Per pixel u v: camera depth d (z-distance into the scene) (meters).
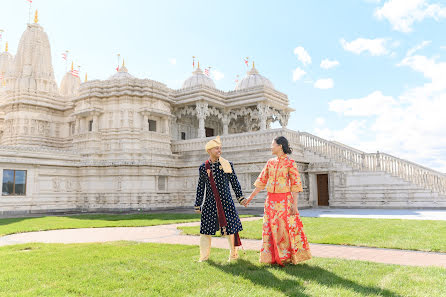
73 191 28.22
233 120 42.25
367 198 25.05
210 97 34.66
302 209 24.31
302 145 28.33
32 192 25.05
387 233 10.19
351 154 26.19
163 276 5.35
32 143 33.72
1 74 45.94
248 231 11.10
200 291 4.59
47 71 36.69
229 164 6.70
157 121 32.62
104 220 16.75
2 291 4.67
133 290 4.65
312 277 5.22
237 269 5.77
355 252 7.47
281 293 4.44
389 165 24.95
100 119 30.97
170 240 9.72
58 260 6.65
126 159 28.81
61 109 35.94
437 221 13.77
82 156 29.20
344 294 4.34
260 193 25.70
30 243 9.20
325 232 10.62
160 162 29.27
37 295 4.46
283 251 6.08
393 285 4.71
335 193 26.22
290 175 6.33
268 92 35.09
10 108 34.50
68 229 13.20
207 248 6.57
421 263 6.33
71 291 4.67
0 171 23.28
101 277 5.31
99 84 31.38
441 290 4.45
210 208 6.56
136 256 6.97
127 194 27.81
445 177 23.39
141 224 14.27
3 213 23.12
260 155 26.55
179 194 30.70
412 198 23.55
